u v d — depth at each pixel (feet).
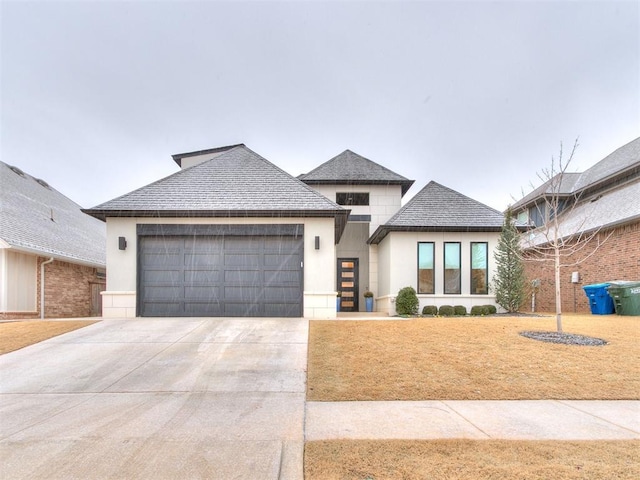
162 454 12.01
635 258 43.21
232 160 48.62
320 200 41.73
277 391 18.74
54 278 48.49
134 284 39.63
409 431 13.82
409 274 48.78
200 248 40.24
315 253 40.27
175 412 15.97
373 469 10.71
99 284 59.88
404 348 25.20
